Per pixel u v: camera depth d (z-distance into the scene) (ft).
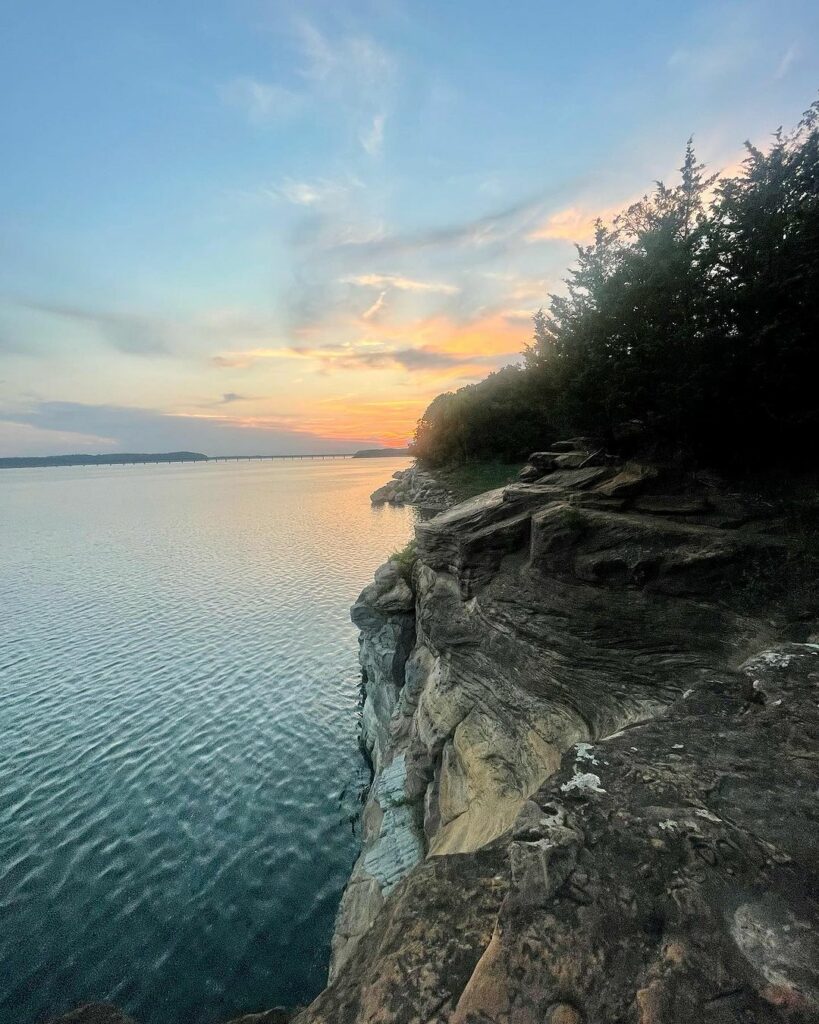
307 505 422.41
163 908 58.03
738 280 40.57
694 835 13.91
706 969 10.37
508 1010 10.01
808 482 41.91
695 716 20.77
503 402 219.20
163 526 322.96
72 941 54.13
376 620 91.35
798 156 39.17
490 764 46.57
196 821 71.56
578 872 12.89
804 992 9.76
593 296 49.96
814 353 38.63
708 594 37.27
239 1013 47.60
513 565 50.96
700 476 47.09
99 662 120.16
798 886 12.19
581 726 39.55
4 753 86.12
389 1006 10.78
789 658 24.64
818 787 15.75
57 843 67.26
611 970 10.52
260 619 148.66
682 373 42.73
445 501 184.14
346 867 64.03
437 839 48.98
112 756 85.61
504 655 47.70
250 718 97.66
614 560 41.04
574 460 60.75
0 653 124.77
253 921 56.39
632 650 38.01
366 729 92.32
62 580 190.39
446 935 12.30
